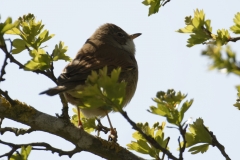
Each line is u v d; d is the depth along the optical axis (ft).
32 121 32.50
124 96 24.61
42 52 33.12
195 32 32.30
